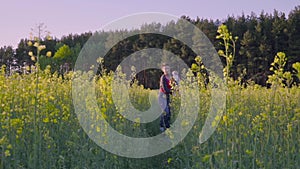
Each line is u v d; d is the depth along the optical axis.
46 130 5.29
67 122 6.09
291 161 4.48
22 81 6.82
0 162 4.46
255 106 6.57
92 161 5.07
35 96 5.13
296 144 4.90
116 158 5.22
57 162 4.99
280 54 5.50
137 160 5.69
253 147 4.61
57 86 8.27
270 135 5.09
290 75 5.52
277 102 5.76
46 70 8.71
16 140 4.64
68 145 5.24
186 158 5.29
